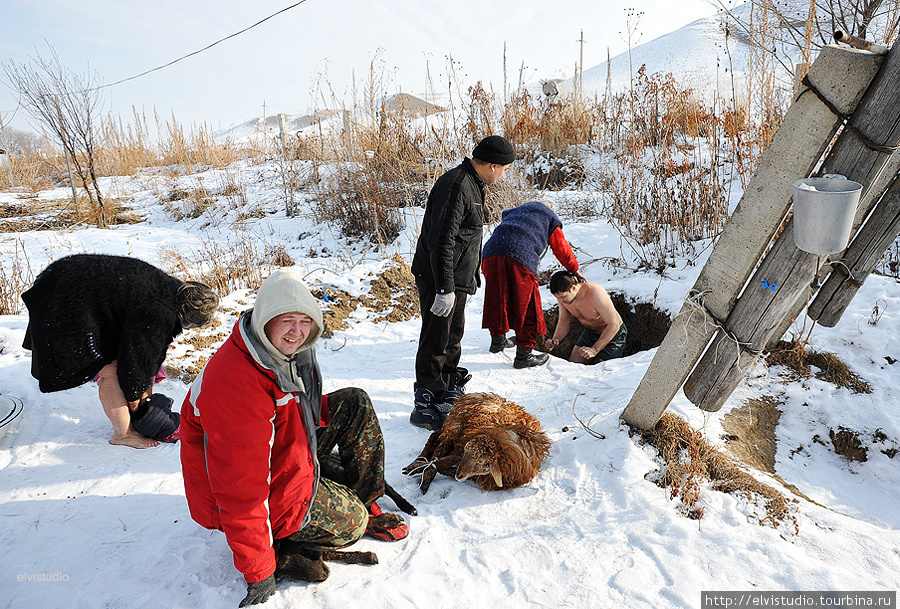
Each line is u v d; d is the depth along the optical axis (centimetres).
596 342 515
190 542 280
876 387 403
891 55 223
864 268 334
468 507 306
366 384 466
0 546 279
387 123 1125
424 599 243
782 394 413
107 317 319
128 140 1898
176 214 1296
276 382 221
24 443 360
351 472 274
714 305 293
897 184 310
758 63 690
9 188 1638
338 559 264
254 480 217
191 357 478
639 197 763
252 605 237
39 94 1243
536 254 469
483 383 462
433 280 390
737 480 304
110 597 248
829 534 272
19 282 682
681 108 1009
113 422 353
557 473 329
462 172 378
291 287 212
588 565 260
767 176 260
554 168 1070
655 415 336
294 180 1292
